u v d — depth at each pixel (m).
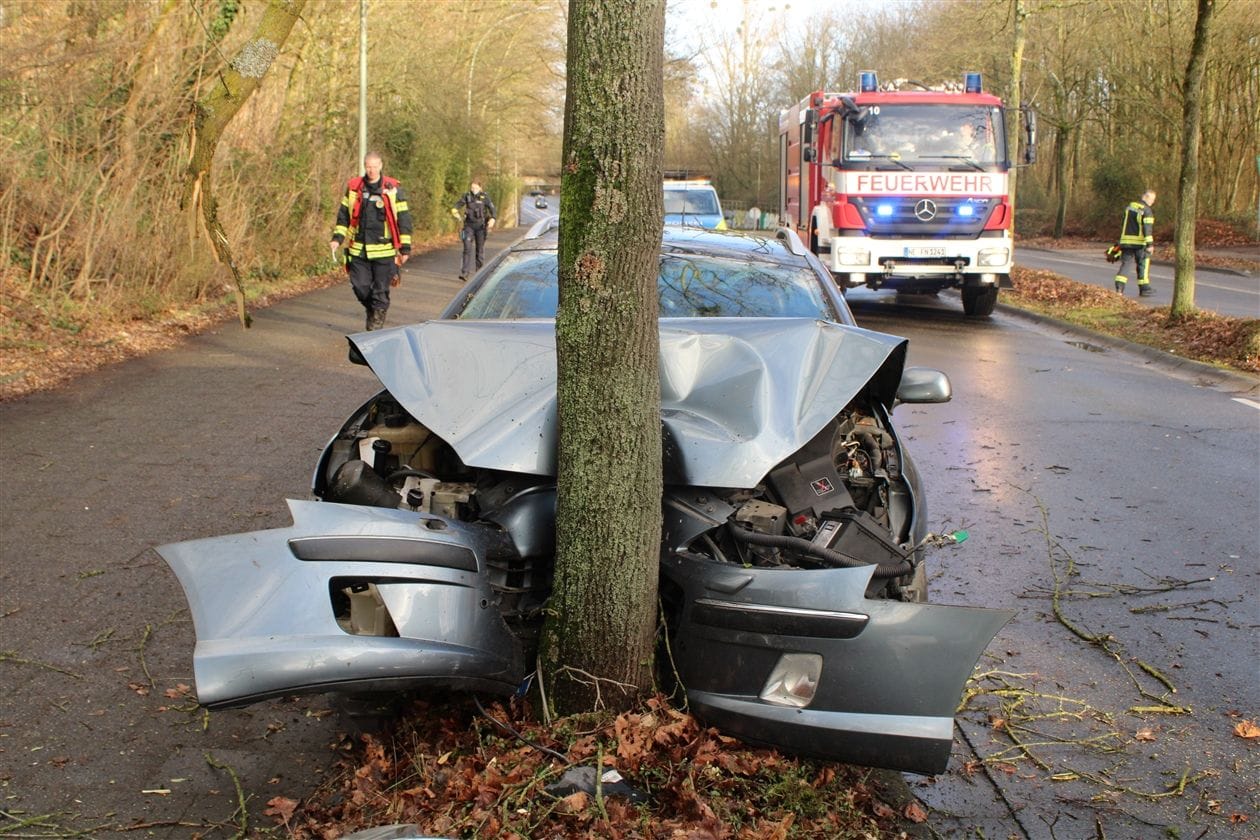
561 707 3.61
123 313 13.07
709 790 3.35
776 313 5.66
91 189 12.62
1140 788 3.84
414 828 2.99
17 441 8.03
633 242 3.36
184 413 9.12
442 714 3.84
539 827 3.16
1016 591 5.62
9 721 4.11
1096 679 4.65
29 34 11.66
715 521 3.79
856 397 4.92
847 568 3.42
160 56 13.09
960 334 15.62
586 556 3.50
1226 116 38.41
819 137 17.19
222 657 3.07
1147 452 8.45
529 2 38.38
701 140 62.38
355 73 25.03
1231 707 4.42
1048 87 43.75
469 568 3.46
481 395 4.17
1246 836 3.57
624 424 3.43
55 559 5.69
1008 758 4.02
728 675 3.47
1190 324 14.42
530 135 49.62
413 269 25.06
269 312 15.64
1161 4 33.88
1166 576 5.82
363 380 10.82
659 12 3.30
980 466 8.05
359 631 3.37
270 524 6.33
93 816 3.54
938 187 16.05
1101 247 39.75
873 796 3.72
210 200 5.11
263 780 3.78
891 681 3.29
